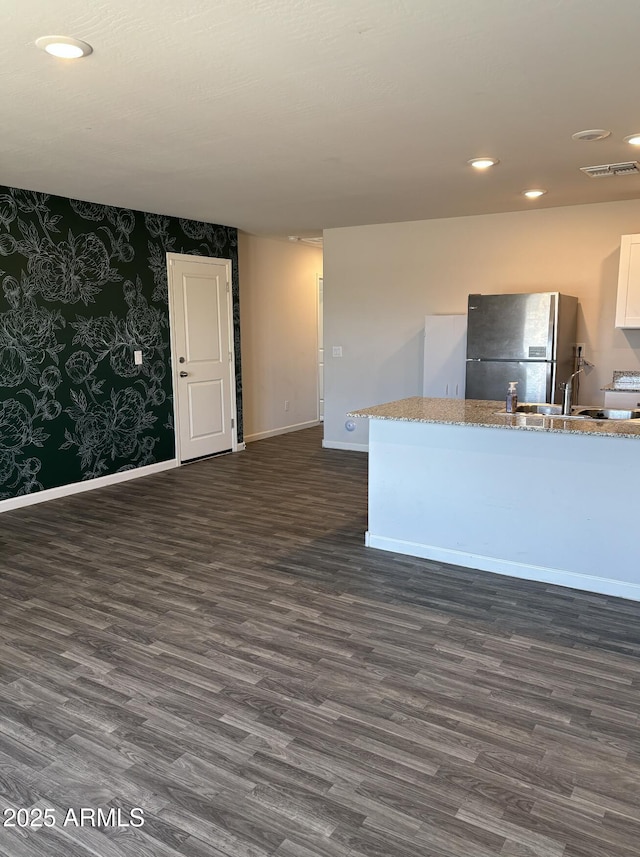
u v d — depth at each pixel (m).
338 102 2.90
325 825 1.81
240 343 7.03
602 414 4.04
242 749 2.13
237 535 4.28
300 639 2.87
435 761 2.08
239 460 6.59
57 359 5.10
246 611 3.15
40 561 3.82
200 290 6.40
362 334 6.77
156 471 6.08
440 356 5.95
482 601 3.27
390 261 6.47
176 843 1.75
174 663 2.68
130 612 3.15
